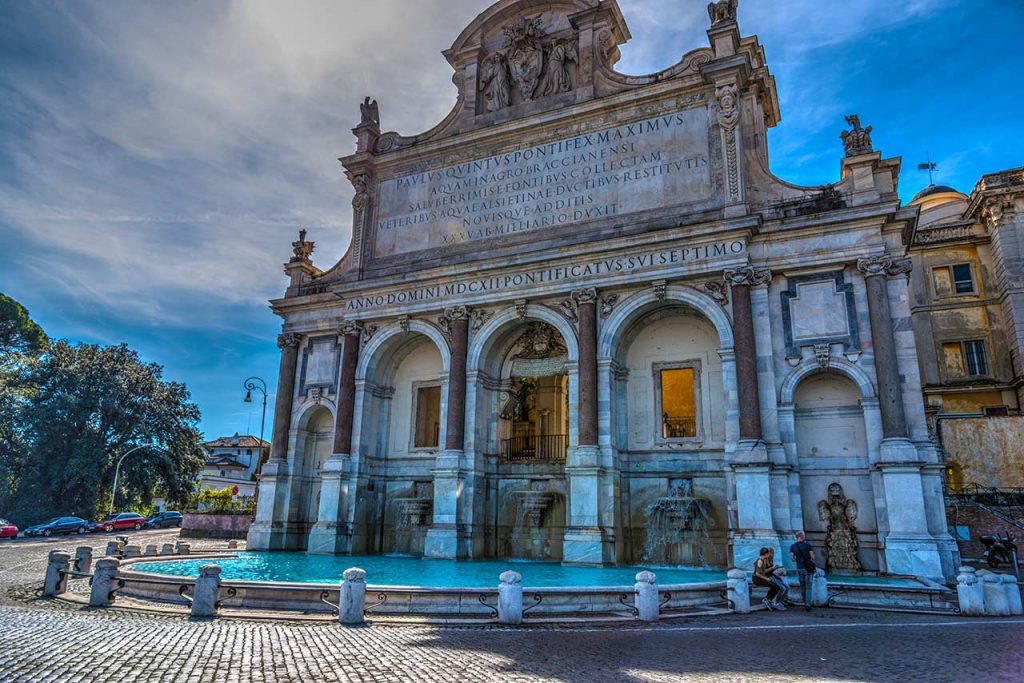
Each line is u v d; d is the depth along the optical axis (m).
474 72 35.53
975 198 41.16
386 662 10.14
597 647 11.72
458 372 31.14
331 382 35.28
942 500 23.06
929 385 40.25
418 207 35.38
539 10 34.84
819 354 25.50
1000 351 39.38
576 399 28.78
